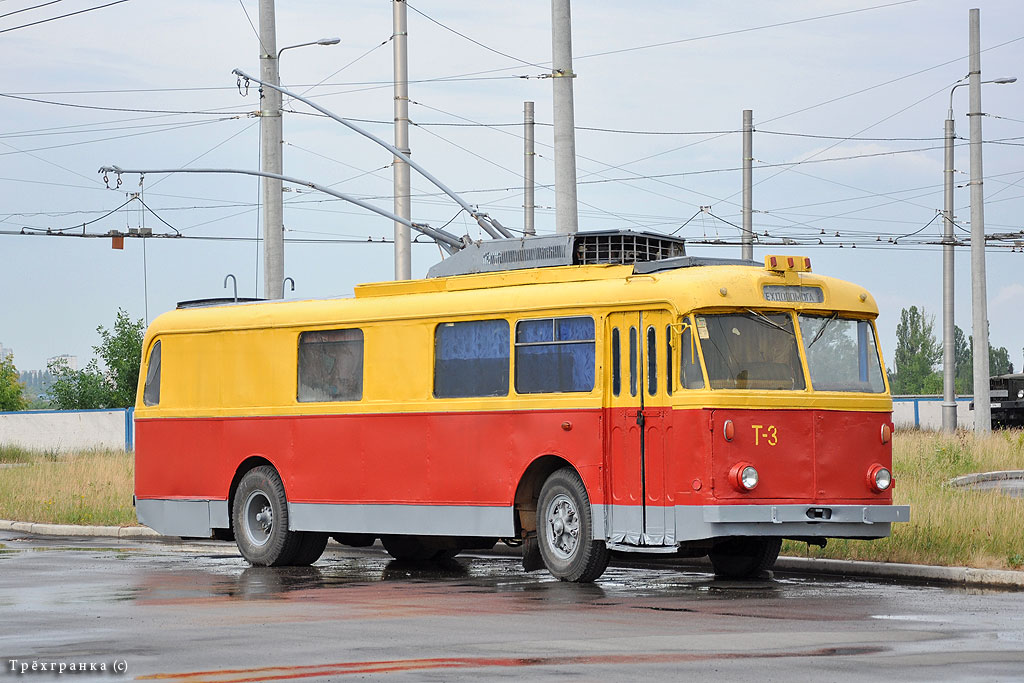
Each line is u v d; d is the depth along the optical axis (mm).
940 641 11953
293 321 20625
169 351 22266
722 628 12906
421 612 14359
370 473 19531
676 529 16453
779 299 16984
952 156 52812
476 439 18453
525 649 11641
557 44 25094
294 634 12633
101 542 25078
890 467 17297
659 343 16828
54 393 78750
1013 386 55469
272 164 31062
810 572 18688
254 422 20969
